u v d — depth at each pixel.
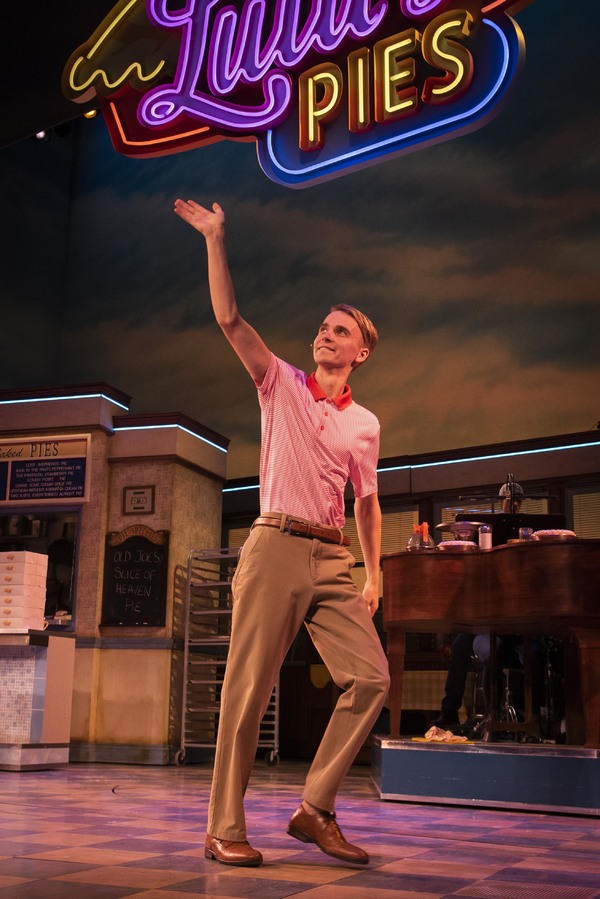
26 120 5.95
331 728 2.56
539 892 2.18
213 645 7.96
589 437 7.86
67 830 3.25
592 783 4.14
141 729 7.74
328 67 5.63
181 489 8.27
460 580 4.67
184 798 4.64
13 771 6.30
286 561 2.54
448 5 5.25
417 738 4.93
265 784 5.72
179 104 5.96
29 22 5.75
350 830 3.43
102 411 8.30
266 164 5.86
